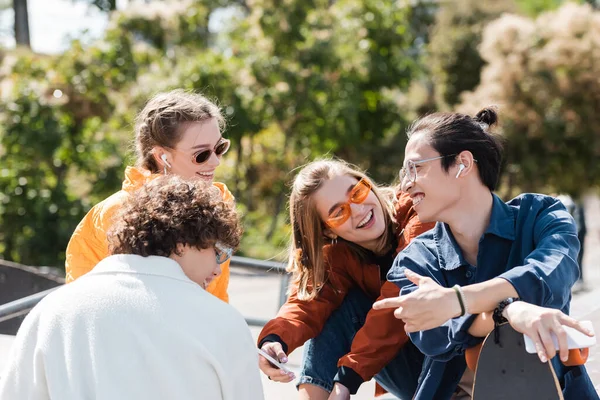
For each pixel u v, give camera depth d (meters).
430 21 20.64
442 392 2.20
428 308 1.90
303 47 13.45
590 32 14.62
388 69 14.52
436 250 2.25
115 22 13.48
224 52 13.73
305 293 2.71
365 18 14.34
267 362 2.48
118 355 1.69
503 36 14.99
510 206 2.27
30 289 6.17
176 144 2.74
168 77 12.43
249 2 13.79
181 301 1.75
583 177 14.85
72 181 10.97
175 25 14.01
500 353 1.86
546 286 1.93
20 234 9.97
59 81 11.29
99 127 11.38
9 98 10.34
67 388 1.70
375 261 2.76
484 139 2.17
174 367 1.70
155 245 1.81
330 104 13.51
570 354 1.98
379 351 2.49
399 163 15.79
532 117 14.61
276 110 12.73
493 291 1.90
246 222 13.19
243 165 14.42
